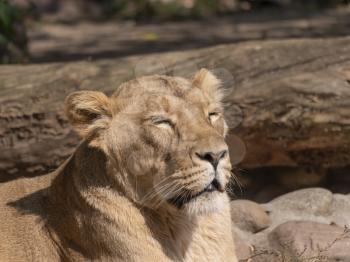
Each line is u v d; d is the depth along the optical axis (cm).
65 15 3331
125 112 800
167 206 802
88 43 2523
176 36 2534
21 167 1137
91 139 809
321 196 1084
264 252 964
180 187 765
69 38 2692
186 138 766
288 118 1072
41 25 3000
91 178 811
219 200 768
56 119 1113
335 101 1056
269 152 1118
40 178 904
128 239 792
